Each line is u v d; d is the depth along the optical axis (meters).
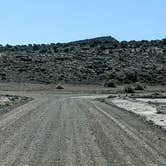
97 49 172.00
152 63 150.25
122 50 169.25
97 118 28.80
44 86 106.44
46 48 178.88
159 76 133.50
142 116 31.64
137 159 13.87
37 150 15.44
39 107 39.50
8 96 61.06
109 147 16.39
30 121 26.08
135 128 23.45
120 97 66.12
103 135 19.97
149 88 108.94
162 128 24.08
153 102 53.66
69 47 178.88
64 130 21.64
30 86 105.12
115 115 31.88
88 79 130.50
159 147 16.58
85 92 90.50
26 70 136.75
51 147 16.17
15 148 15.86
